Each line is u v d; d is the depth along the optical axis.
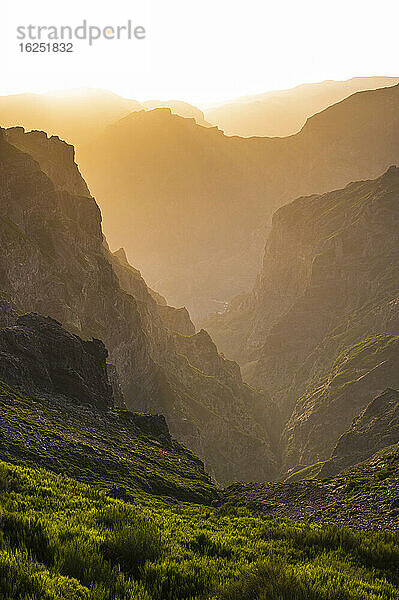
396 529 36.56
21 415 49.94
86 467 44.91
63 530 14.81
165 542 16.20
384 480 51.75
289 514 47.44
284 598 12.95
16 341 66.75
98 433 58.00
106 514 17.97
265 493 57.38
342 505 46.47
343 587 14.09
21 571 11.34
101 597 11.48
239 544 18.84
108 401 74.88
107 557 14.04
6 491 20.38
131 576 13.06
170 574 13.66
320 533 21.17
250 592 13.11
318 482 57.62
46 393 63.97
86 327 148.38
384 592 15.12
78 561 12.88
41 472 27.53
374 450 128.50
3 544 12.99
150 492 47.44
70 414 60.31
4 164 141.00
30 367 65.38
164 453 63.66
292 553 18.53
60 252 148.00
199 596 12.86
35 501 19.28
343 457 136.12
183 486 52.31
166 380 183.88
